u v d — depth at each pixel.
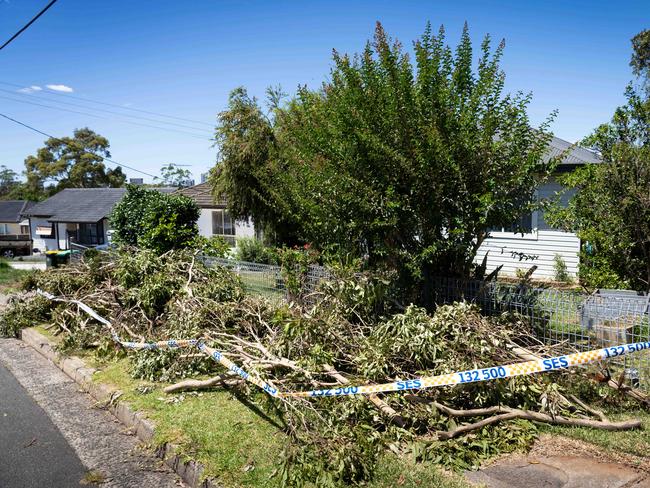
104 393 5.44
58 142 57.47
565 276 12.02
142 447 4.36
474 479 3.44
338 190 5.91
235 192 13.30
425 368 4.62
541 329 5.20
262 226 14.08
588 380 4.56
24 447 4.43
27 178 57.72
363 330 5.77
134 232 13.52
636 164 6.75
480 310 5.15
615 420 4.18
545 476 3.43
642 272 7.16
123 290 7.94
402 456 3.78
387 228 5.91
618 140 7.21
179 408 4.82
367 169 5.80
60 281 8.98
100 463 4.13
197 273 8.08
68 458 4.22
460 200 5.54
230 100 13.51
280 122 9.90
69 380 6.23
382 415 4.14
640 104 7.07
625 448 3.73
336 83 6.57
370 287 5.77
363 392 4.02
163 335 6.40
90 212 37.31
